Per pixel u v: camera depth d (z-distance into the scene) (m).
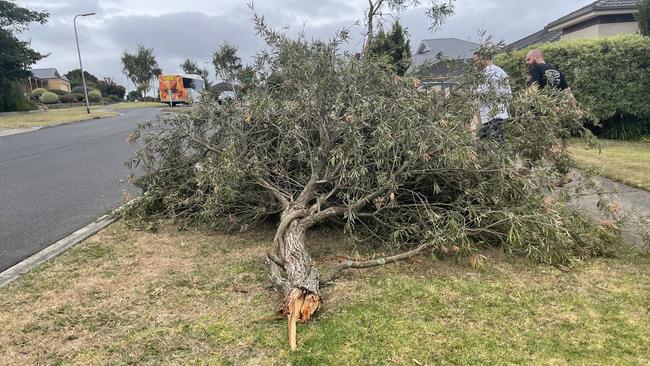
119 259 3.83
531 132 4.15
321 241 4.21
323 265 3.64
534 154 4.27
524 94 4.02
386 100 3.80
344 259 3.75
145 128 5.28
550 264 3.55
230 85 4.82
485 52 4.32
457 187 3.88
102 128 18.31
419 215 3.76
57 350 2.51
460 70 4.39
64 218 5.23
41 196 6.38
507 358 2.38
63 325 2.76
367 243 4.09
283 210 4.05
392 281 3.29
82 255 3.92
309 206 4.13
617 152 8.74
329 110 4.08
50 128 18.89
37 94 50.97
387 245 3.86
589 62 10.72
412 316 2.79
